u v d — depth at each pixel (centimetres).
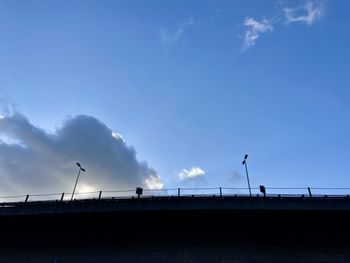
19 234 3102
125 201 2925
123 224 2961
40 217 3061
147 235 2875
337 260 2586
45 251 2947
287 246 2683
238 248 2706
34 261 2909
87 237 2959
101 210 2919
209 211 2817
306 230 2755
